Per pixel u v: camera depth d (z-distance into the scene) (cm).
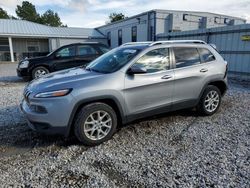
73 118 326
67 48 902
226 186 241
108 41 2884
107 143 348
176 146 335
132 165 285
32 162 295
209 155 307
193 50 439
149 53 383
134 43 448
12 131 395
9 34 2183
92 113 333
